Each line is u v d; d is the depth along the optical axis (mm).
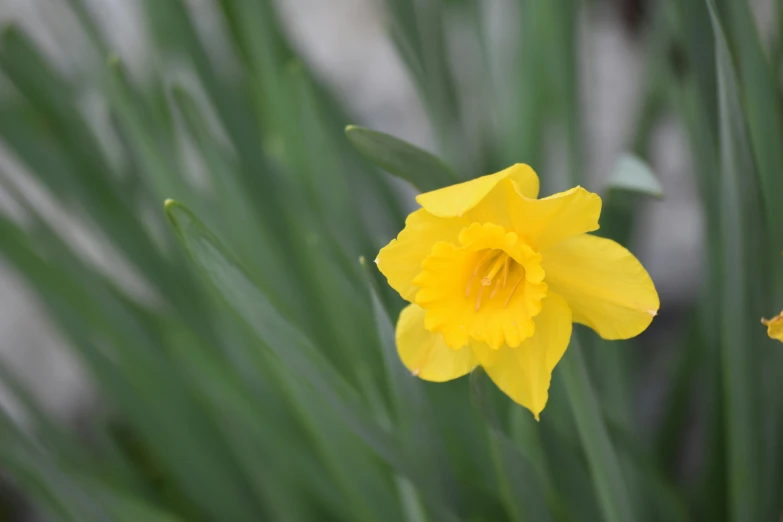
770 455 579
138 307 729
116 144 728
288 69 615
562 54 683
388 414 599
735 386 555
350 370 665
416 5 681
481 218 486
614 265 474
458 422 643
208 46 750
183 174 648
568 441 585
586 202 473
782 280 577
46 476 610
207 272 505
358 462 613
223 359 696
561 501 589
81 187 667
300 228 658
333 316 645
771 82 569
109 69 611
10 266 748
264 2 646
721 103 510
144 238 692
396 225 715
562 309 481
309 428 632
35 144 683
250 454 688
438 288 488
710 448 663
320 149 623
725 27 545
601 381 672
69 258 697
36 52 642
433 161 503
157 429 769
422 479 531
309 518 703
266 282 649
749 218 522
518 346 488
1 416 584
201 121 621
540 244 482
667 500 607
